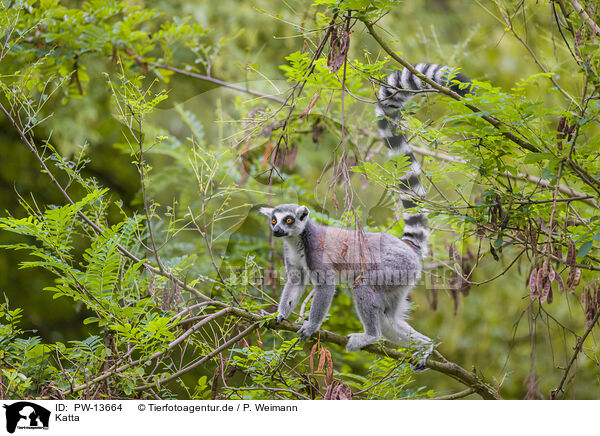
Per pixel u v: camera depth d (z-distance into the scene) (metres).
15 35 10.55
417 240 9.48
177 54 13.62
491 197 7.12
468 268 9.20
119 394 7.25
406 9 15.84
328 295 8.52
